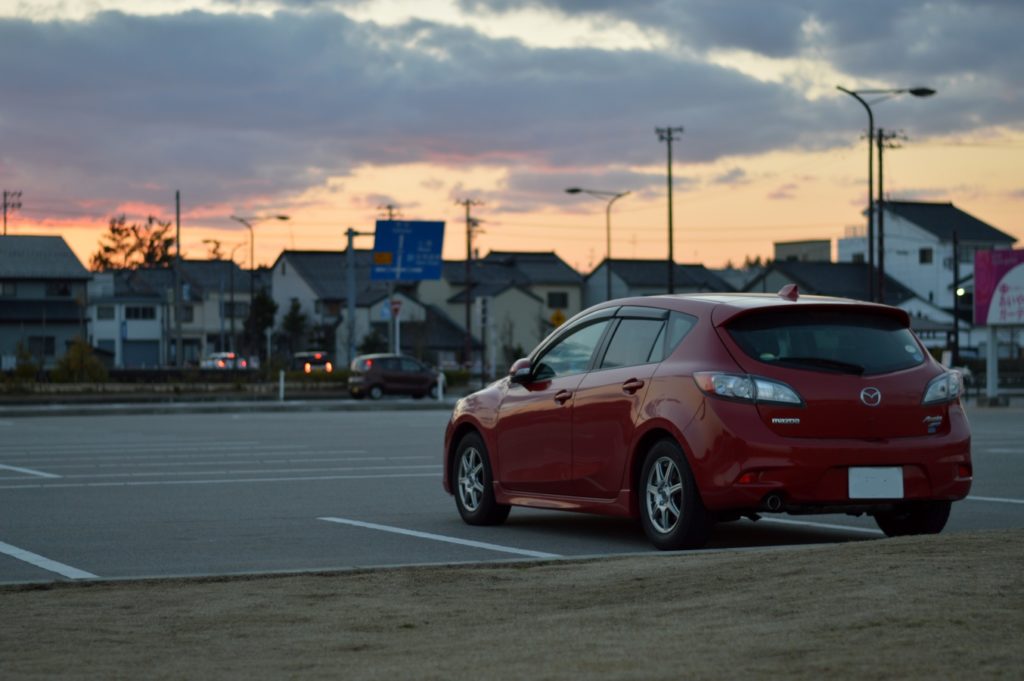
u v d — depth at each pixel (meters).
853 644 5.53
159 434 28.34
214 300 120.38
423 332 104.00
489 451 12.15
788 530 11.84
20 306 97.12
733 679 5.11
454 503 14.30
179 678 5.63
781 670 5.20
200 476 17.69
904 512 10.27
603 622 6.50
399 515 13.19
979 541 7.99
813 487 9.69
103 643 6.43
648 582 7.67
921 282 114.94
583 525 12.33
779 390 9.78
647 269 120.44
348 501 14.49
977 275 44.19
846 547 8.20
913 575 6.88
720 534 11.56
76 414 40.72
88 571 9.53
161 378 61.56
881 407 9.94
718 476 9.72
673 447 10.10
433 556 10.20
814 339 10.13
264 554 10.37
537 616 6.86
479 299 59.66
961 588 6.46
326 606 7.38
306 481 16.91
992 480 16.41
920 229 114.81
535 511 13.63
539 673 5.43
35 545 10.95
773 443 9.65
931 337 105.81
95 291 116.44
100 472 18.39
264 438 26.56
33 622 6.99
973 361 80.88
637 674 5.29
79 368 58.91
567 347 11.69
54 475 17.91
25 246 98.94
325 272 118.88
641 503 10.42
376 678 5.49
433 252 67.25
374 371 56.75
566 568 8.54
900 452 9.90
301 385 60.09
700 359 10.11
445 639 6.34
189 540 11.23
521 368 11.90
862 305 10.27
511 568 8.68
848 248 121.75
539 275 120.25
